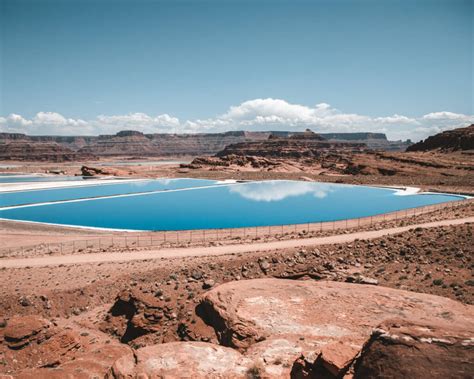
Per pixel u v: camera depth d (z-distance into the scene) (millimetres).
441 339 8164
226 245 40281
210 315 19469
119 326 22438
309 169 178875
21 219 65000
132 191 105938
